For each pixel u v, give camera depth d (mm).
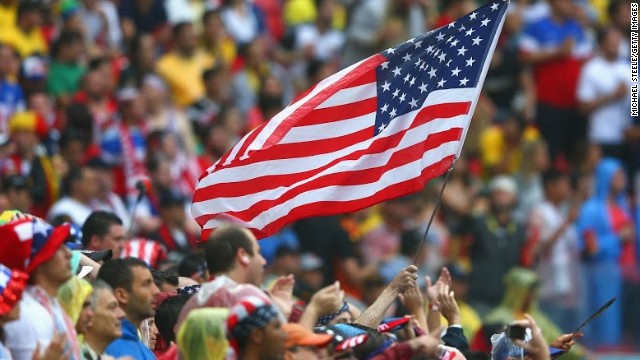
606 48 72625
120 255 36438
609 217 67125
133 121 56156
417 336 30016
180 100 63969
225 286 26703
